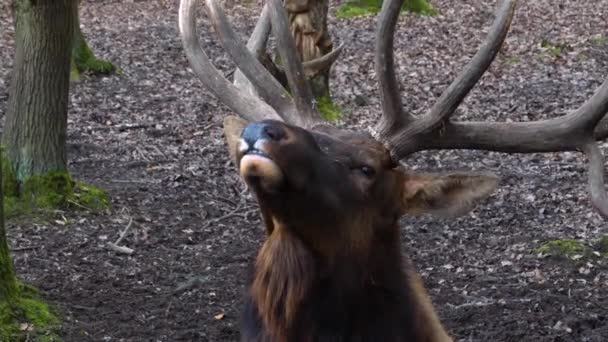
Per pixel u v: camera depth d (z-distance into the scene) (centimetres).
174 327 962
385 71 649
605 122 698
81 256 1148
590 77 2275
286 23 652
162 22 3106
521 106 2003
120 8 3388
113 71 2280
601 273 1105
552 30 2889
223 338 938
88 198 1291
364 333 555
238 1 3412
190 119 1883
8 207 1243
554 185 1455
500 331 951
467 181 590
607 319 978
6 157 1261
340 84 2200
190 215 1312
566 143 678
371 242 556
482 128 676
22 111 1266
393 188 573
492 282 1088
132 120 1873
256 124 499
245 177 498
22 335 906
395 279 569
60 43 1254
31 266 1107
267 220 556
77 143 1664
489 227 1277
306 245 540
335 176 532
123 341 924
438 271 1128
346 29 2909
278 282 546
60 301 1012
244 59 673
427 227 1275
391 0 632
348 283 548
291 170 499
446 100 660
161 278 1096
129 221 1266
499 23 652
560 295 1045
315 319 548
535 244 1203
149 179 1479
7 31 2862
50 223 1231
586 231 1254
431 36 2828
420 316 577
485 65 649
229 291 1059
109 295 1040
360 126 1834
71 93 2078
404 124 659
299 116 650
